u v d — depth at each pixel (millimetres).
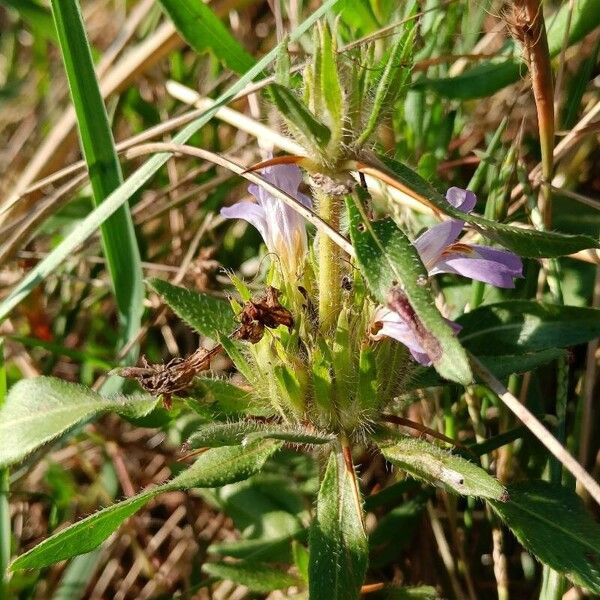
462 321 242
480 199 308
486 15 324
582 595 233
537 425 208
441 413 274
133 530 299
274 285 215
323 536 200
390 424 278
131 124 388
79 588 262
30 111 411
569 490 214
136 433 324
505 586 245
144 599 288
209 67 382
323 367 205
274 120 292
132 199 361
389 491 256
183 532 304
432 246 203
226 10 348
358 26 305
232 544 254
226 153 352
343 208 211
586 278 282
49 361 327
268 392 217
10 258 301
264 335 210
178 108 375
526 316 237
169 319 341
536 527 207
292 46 330
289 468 265
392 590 236
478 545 269
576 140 275
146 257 359
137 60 342
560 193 289
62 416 224
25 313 326
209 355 221
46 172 348
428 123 318
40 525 305
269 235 219
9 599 254
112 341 341
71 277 334
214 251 348
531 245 188
